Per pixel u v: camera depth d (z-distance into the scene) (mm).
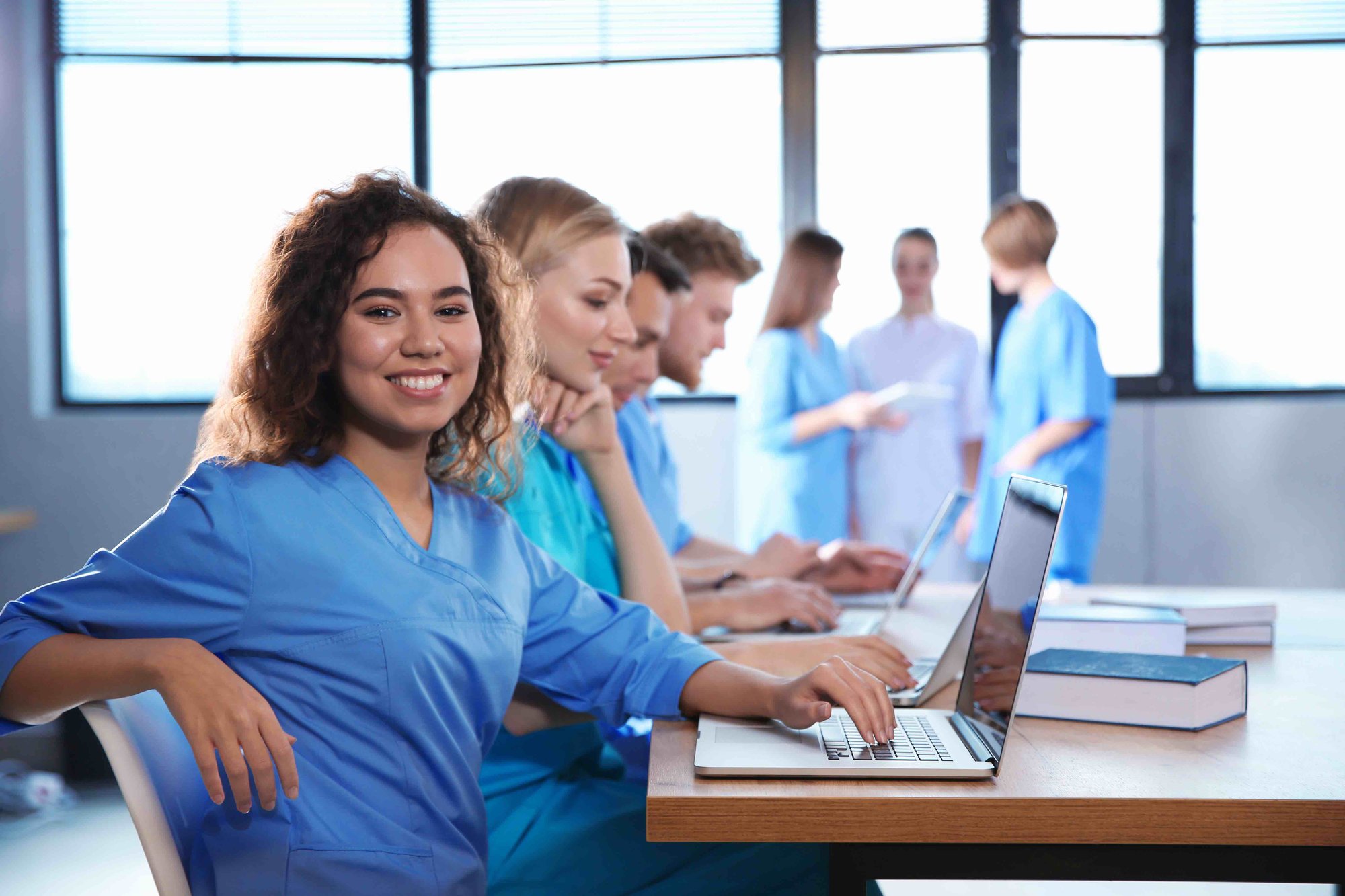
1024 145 3916
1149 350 3949
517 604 1096
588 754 1304
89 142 3906
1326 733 1030
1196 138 3904
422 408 991
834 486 3232
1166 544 3922
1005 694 916
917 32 3912
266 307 996
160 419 3873
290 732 952
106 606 901
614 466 1531
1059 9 3891
